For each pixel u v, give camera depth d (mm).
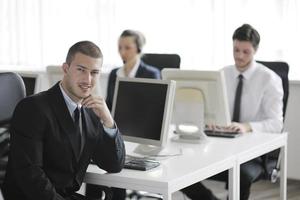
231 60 5215
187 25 5387
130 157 3014
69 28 6043
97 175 2719
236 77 4070
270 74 3969
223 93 3346
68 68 2576
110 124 2701
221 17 5219
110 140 2676
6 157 2809
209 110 3406
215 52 5273
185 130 3469
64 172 2582
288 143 5137
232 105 4090
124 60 4520
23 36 6258
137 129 3066
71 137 2557
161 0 5488
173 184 2547
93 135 2666
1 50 6344
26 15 6223
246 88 4027
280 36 5016
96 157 2727
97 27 5887
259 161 3764
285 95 4059
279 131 3865
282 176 3686
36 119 2475
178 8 5418
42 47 6188
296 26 4957
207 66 5332
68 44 6070
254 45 3959
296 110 5059
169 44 5496
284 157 3664
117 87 3197
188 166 2805
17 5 6242
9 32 6297
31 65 6254
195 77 3395
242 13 5133
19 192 2525
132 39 4449
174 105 3482
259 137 3561
